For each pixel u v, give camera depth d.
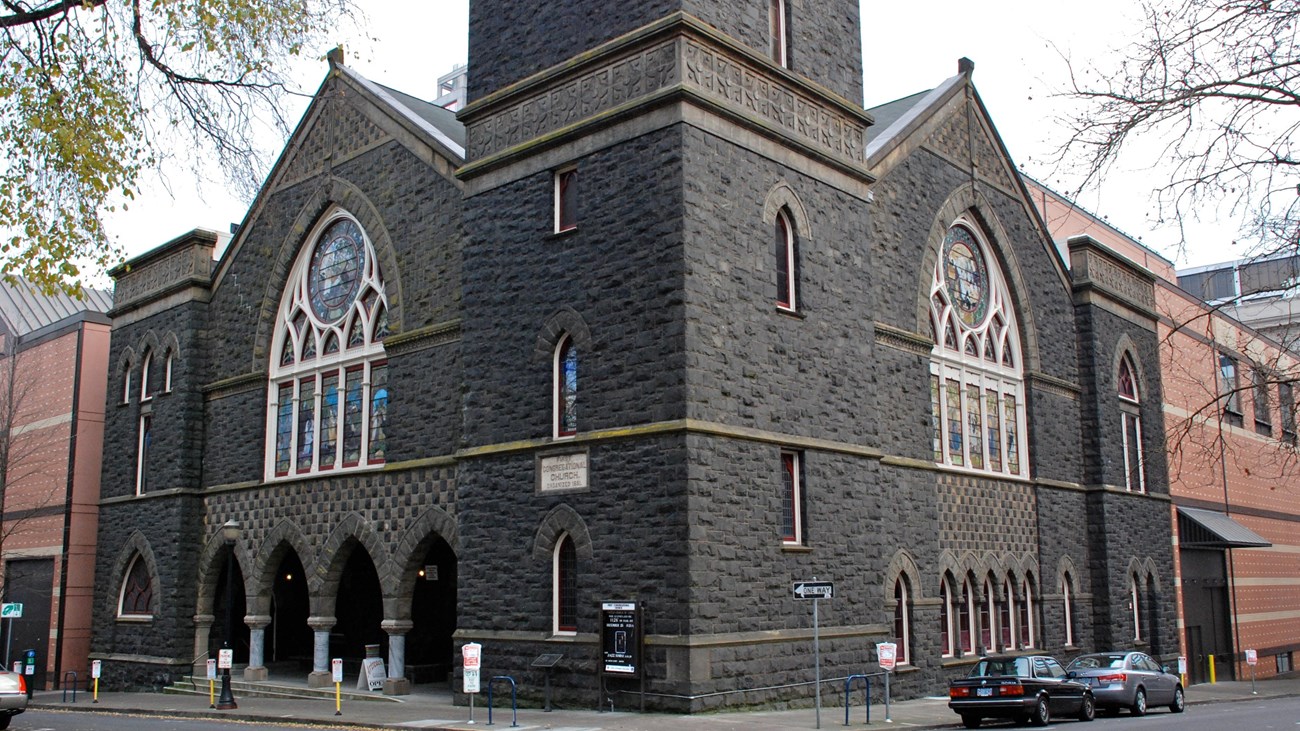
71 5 16.03
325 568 30.08
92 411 41.78
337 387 31.23
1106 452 37.09
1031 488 34.19
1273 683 44.31
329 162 32.41
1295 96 10.17
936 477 29.97
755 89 24.27
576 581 23.03
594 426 22.84
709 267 22.33
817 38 26.58
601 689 21.69
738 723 19.64
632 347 22.39
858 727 20.08
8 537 42.97
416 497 27.70
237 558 33.59
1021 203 35.91
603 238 23.31
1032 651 32.62
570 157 24.23
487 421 25.06
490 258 25.66
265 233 34.34
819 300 25.16
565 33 25.03
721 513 21.67
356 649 36.78
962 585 30.92
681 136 22.25
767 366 23.39
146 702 30.19
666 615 21.02
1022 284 35.12
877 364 28.42
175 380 36.25
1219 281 37.53
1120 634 36.06
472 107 26.42
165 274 37.66
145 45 17.11
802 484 24.05
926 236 31.28
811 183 25.50
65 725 23.55
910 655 27.86
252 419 33.59
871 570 25.58
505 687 23.66
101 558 38.38
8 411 41.84
